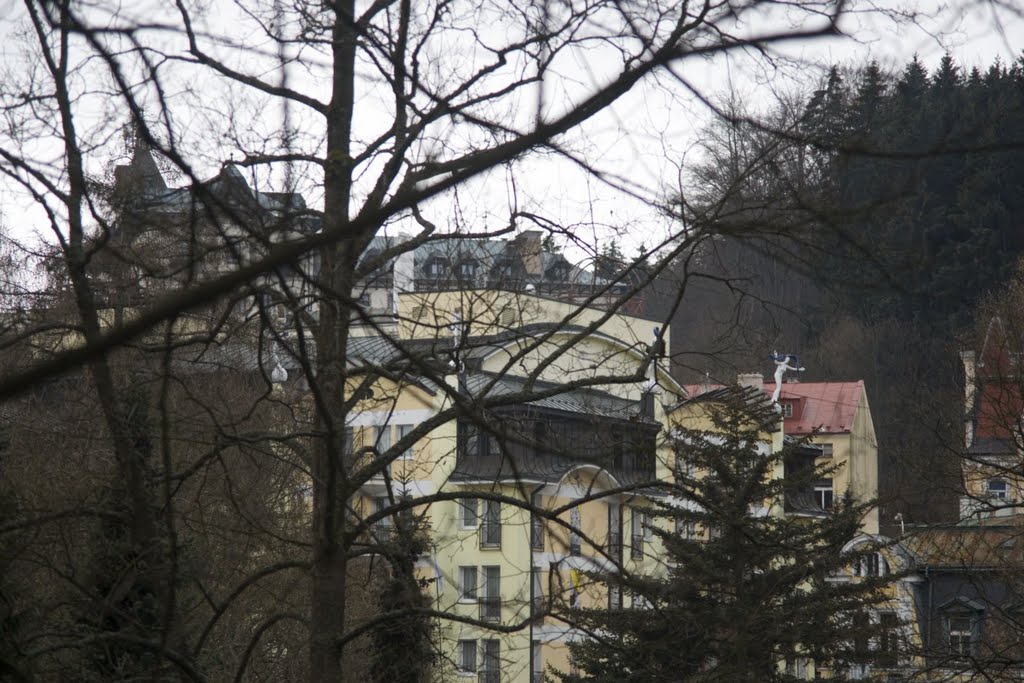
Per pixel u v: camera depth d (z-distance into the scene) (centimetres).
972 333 3816
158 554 1748
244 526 2175
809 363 6488
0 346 1680
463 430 2083
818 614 4094
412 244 1834
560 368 2247
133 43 1020
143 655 1927
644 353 1894
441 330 1888
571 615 1973
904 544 4216
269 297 1583
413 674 2694
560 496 3669
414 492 4262
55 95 1557
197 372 2083
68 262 1628
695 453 4244
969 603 4097
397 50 1711
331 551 1822
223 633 2873
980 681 3619
